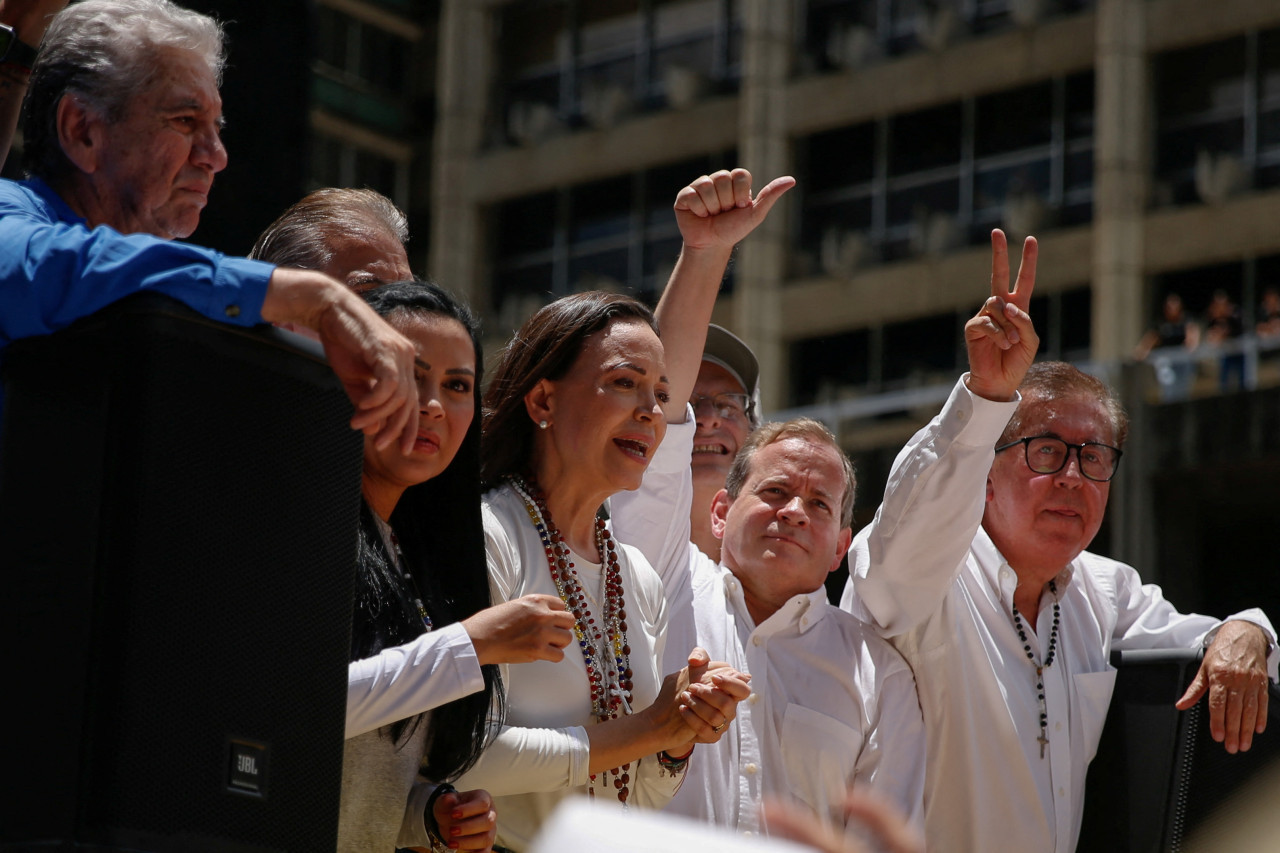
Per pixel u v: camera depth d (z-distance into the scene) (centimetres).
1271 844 609
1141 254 3184
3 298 338
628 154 3734
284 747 345
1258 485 2553
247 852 335
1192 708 625
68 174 409
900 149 3459
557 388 515
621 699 494
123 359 331
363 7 4012
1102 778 643
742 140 3578
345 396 364
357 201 593
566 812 187
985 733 613
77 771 318
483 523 487
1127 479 2619
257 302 346
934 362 3350
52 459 334
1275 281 3080
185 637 331
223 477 341
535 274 3809
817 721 571
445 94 3953
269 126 801
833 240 3469
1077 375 653
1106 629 663
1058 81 3316
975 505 581
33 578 331
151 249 339
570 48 3875
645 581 528
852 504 630
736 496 618
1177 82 3222
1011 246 3297
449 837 428
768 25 3600
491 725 452
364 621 426
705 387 729
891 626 604
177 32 420
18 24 500
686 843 186
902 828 310
